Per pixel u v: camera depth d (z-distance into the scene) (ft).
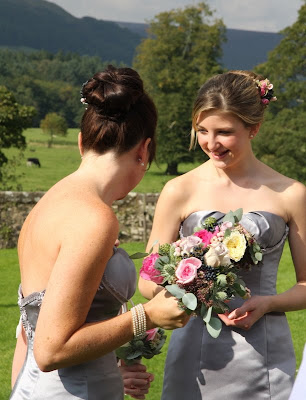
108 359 6.55
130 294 6.55
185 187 9.19
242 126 8.43
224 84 8.39
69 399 6.19
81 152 6.61
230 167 9.12
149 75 190.49
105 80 6.31
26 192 56.70
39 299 6.06
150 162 6.73
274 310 8.60
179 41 187.21
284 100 151.02
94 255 5.69
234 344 8.63
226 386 8.62
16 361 6.93
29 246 6.36
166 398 9.04
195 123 8.69
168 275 6.82
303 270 9.02
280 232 8.89
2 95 82.38
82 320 5.69
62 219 5.95
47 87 381.81
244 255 7.64
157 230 9.20
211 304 6.59
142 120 6.40
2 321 26.05
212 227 7.68
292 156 140.46
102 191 6.29
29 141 271.69
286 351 8.89
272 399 8.58
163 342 8.04
